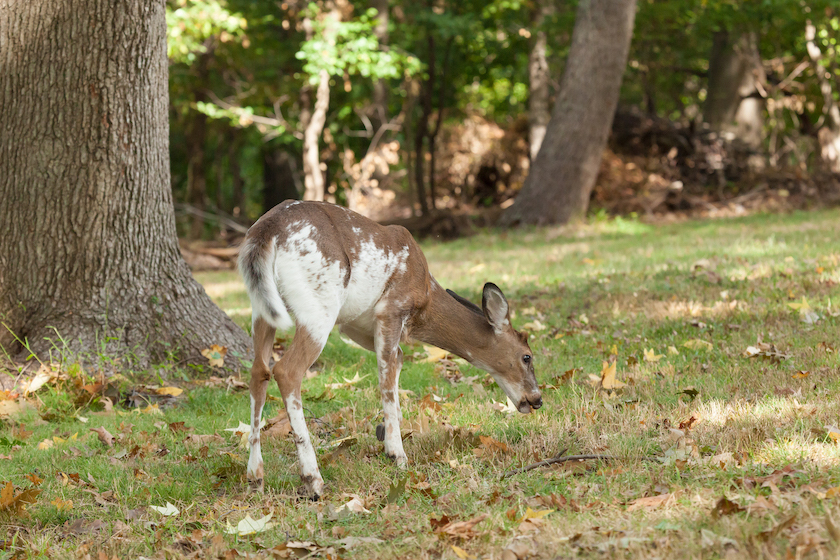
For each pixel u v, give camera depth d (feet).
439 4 90.43
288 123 97.45
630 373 24.94
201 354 27.86
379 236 19.21
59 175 25.96
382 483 17.89
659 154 95.55
